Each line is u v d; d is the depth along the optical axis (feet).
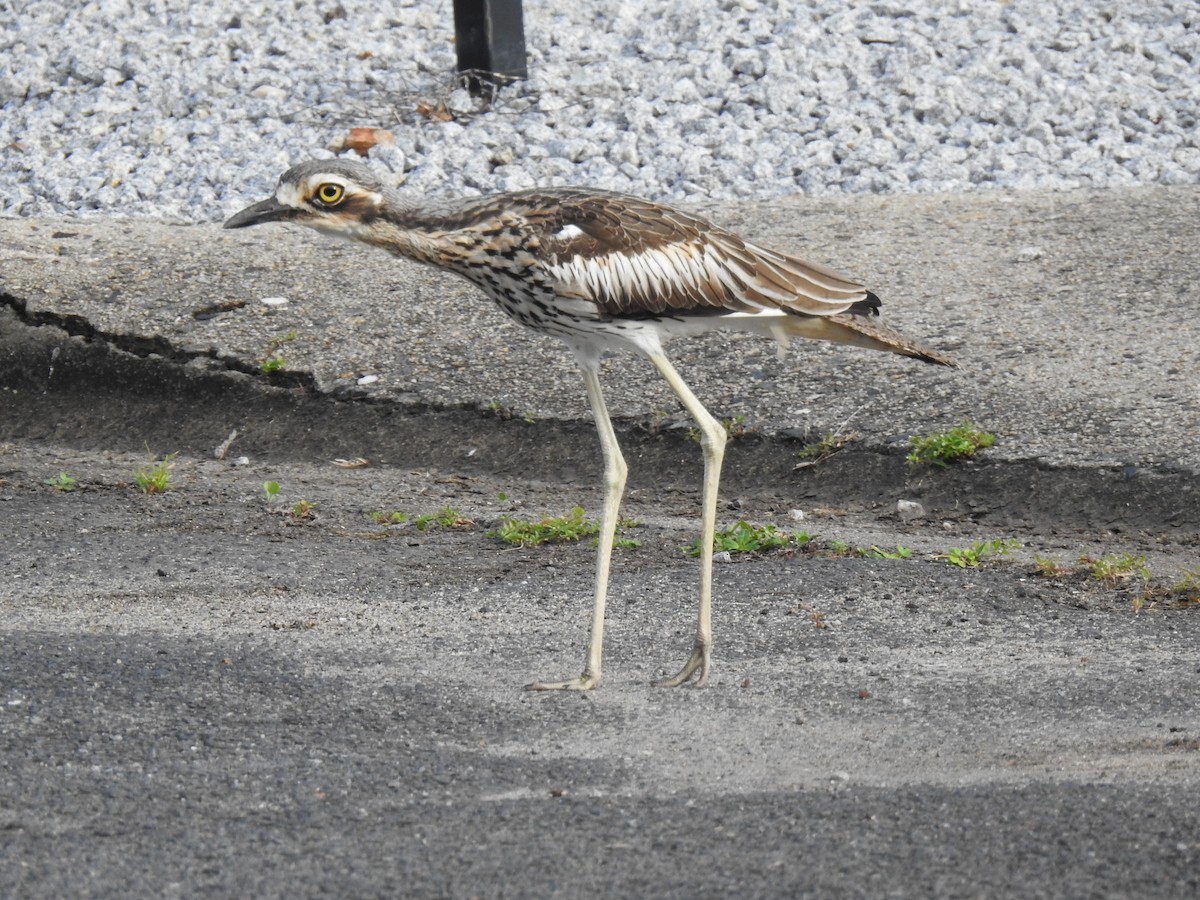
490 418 45.96
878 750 25.36
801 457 42.65
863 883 20.12
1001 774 24.04
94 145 64.69
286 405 47.62
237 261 55.16
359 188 30.71
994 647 30.66
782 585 34.30
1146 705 27.25
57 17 72.59
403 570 36.40
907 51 67.72
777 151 63.00
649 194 60.64
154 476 43.24
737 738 26.03
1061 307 49.73
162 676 28.04
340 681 28.37
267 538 39.06
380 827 22.15
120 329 50.29
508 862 20.93
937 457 41.11
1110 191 59.98
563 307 30.86
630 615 32.83
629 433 44.62
